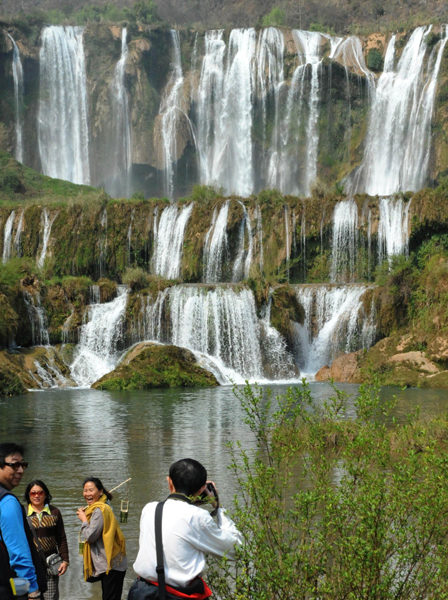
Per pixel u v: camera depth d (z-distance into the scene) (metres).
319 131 67.62
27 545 4.80
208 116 71.00
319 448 6.94
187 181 70.38
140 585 4.78
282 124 69.00
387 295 36.03
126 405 23.95
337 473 9.46
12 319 33.44
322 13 97.44
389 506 5.62
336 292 38.03
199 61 73.25
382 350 33.75
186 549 4.68
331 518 5.68
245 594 5.14
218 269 42.97
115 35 70.94
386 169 64.06
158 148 69.88
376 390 7.04
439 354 31.59
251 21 102.62
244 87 69.56
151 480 12.43
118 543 6.45
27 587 4.69
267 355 36.25
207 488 5.11
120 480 12.46
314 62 69.62
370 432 6.49
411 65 63.97
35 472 13.16
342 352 37.03
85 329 36.00
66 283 36.94
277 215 42.88
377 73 67.38
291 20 97.94
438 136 60.97
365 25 91.19
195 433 17.56
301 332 37.88
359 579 5.21
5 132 65.38
